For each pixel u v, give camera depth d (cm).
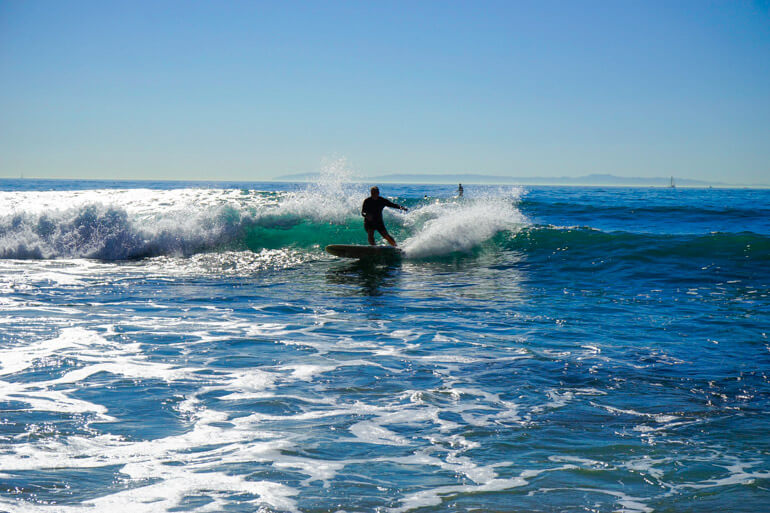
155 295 974
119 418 421
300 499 307
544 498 310
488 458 363
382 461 358
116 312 827
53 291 997
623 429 412
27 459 348
